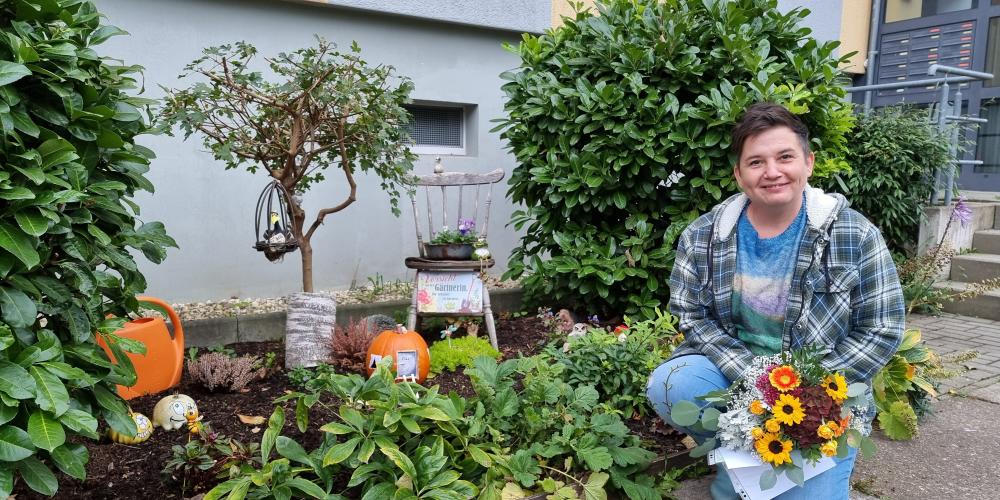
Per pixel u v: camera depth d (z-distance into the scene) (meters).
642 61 4.10
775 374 2.02
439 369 3.56
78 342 1.91
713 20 4.13
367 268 5.67
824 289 2.16
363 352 3.46
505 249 6.32
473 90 6.05
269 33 5.12
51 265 1.92
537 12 6.21
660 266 4.01
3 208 1.75
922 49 8.27
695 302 2.45
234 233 5.16
